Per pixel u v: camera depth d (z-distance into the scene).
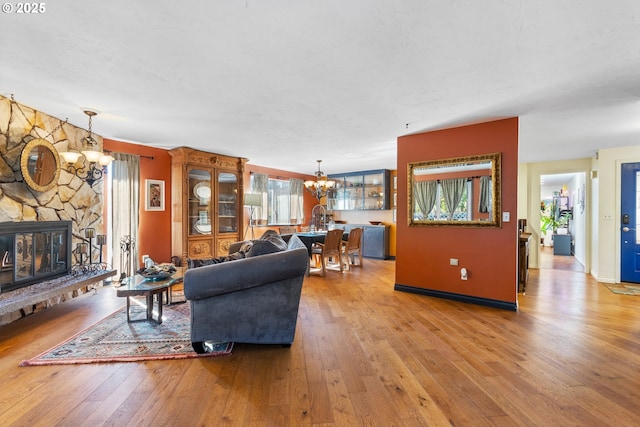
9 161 2.93
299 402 1.74
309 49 1.98
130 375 2.02
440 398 1.78
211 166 5.38
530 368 2.13
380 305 3.58
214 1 1.52
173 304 3.52
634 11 1.57
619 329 2.84
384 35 1.82
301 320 3.08
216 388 1.88
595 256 5.30
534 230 6.23
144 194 4.78
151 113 3.25
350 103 2.93
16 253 2.98
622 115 3.20
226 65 2.20
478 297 3.60
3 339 2.56
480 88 2.56
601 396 1.80
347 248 5.95
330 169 7.50
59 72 2.30
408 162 4.11
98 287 4.18
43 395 1.79
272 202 7.33
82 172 3.89
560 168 5.96
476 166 3.61
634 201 4.75
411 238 4.10
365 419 1.60
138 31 1.78
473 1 1.52
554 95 2.70
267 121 3.53
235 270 2.29
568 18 1.64
